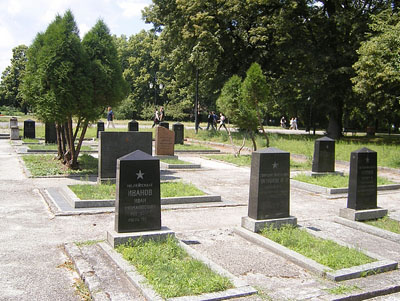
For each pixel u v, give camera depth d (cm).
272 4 3225
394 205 1149
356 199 926
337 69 3112
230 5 3073
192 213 962
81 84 1359
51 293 520
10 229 781
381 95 2948
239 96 1920
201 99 6259
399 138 3712
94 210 924
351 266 621
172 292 495
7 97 7312
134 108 7031
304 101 4356
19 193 1105
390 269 636
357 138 3678
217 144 2875
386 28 2398
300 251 678
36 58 1488
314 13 3441
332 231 854
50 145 2256
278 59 3472
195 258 615
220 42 3234
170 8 3506
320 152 1514
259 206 788
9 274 573
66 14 1420
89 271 569
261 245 723
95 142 2747
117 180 673
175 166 1697
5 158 1783
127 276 548
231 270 611
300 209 1066
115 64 1498
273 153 803
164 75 6988
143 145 1272
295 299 514
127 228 670
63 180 1308
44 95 1352
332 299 520
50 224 823
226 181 1455
